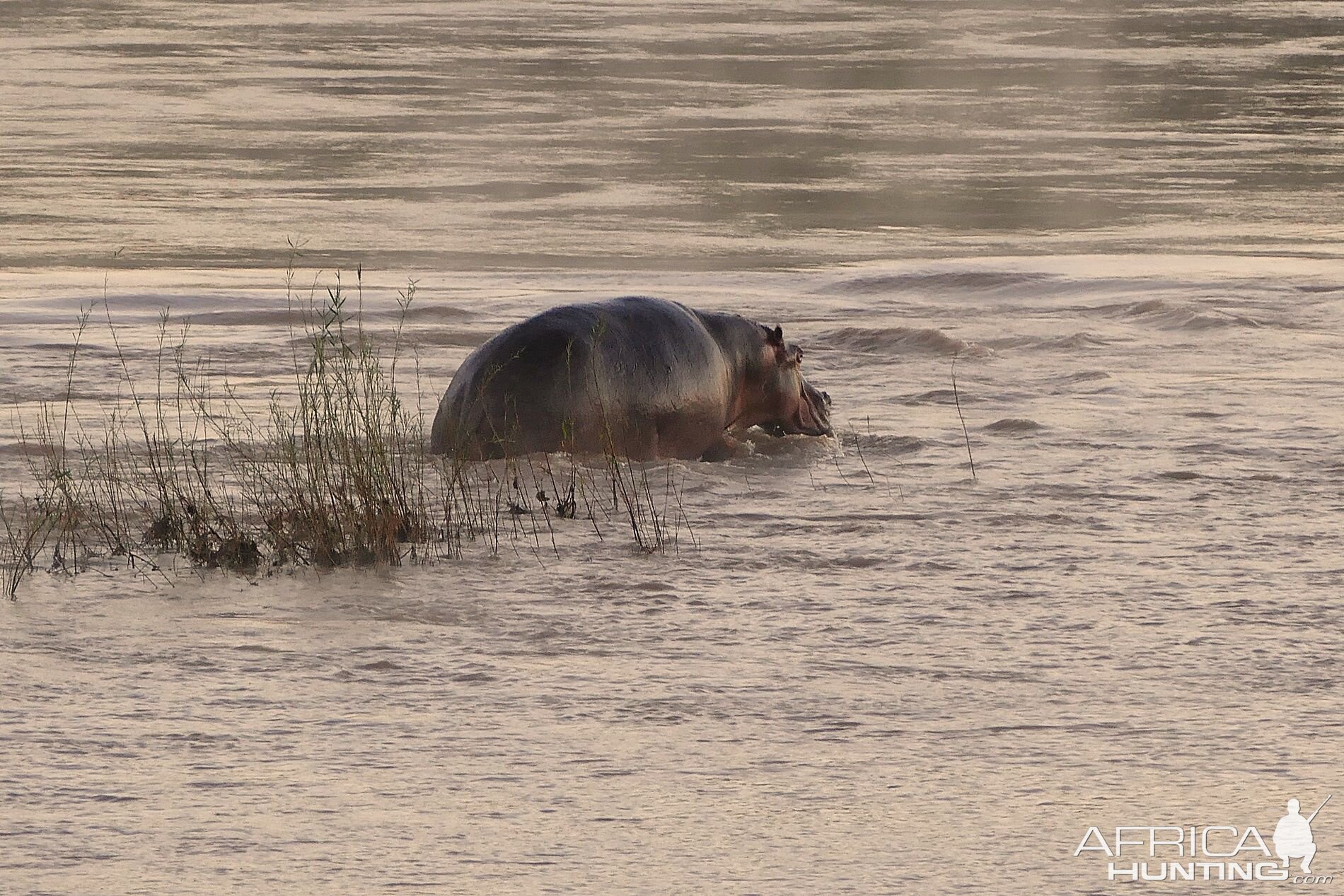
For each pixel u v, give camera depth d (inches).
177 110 5615.2
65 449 1771.7
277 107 5718.5
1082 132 5408.5
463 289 2977.4
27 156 4675.2
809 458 1813.5
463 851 846.5
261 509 1525.6
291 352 2388.0
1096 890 808.9
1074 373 2267.5
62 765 955.3
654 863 833.5
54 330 2516.0
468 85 6368.1
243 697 1071.0
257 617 1242.0
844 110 5851.4
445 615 1250.0
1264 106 6063.0
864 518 1545.3
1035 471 1732.3
